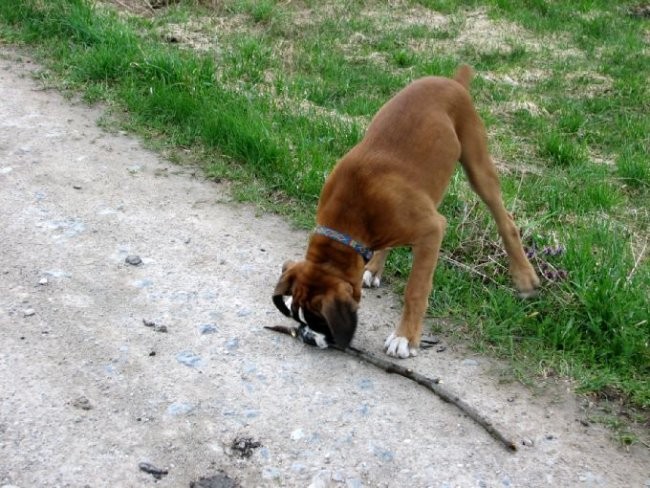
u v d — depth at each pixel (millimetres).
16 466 2486
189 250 3205
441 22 6191
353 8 6207
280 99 4266
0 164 3545
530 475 2553
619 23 6625
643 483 2553
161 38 4879
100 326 2869
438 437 2627
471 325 2967
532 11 6742
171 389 2701
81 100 4059
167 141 3812
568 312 2982
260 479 2506
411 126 2895
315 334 2797
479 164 3076
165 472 2504
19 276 3021
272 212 3455
